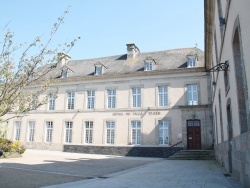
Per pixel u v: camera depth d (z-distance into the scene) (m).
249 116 5.91
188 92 24.11
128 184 8.12
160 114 24.25
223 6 9.71
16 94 6.64
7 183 8.23
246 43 5.70
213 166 13.85
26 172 10.85
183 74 24.28
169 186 7.64
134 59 28.38
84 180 9.14
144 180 9.02
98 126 26.48
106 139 26.08
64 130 28.02
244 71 6.08
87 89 27.83
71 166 13.73
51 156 20.31
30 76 7.12
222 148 12.77
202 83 23.55
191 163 16.22
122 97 26.05
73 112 27.92
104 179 9.40
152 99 24.88
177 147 22.73
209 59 20.23
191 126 23.30
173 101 24.09
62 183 8.41
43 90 7.40
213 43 15.40
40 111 29.61
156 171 11.89
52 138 28.33
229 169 10.10
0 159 16.44
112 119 26.02
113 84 26.72
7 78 6.46
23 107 6.78
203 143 22.31
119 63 28.72
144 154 23.83
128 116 25.41
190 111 23.22
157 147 23.53
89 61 31.42
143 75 25.55
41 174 10.42
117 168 13.48
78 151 26.67
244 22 5.77
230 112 9.62
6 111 6.47
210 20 14.62
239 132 7.47
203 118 22.72
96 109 26.88
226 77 10.38
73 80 28.45
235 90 7.82
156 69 25.48
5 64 6.52
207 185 7.64
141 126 24.66
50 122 29.11
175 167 13.70
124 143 25.03
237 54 7.68
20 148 19.31
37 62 6.79
